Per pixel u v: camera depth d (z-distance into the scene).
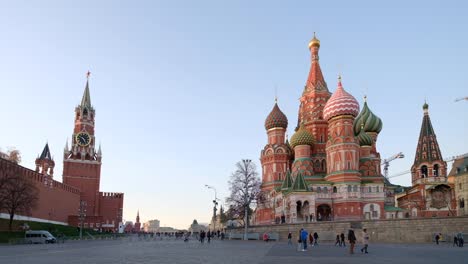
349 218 104.38
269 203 123.06
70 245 62.16
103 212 159.25
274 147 127.06
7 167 88.50
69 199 132.50
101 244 66.19
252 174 104.81
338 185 107.50
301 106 135.38
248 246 56.19
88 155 160.62
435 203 131.88
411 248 50.28
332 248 50.56
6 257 33.09
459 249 47.47
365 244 40.06
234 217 121.31
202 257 33.44
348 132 110.44
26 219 98.19
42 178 109.00
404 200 144.88
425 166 140.88
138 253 39.22
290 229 82.38
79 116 164.50
